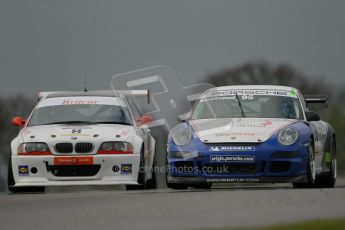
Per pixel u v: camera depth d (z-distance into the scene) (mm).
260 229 22156
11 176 48250
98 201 36125
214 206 30891
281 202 31453
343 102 170750
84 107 52156
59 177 47531
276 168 43938
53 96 53719
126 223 26094
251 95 48844
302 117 47594
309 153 44656
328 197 33219
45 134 48344
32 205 35094
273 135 44344
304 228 22094
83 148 47625
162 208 30938
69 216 29312
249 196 35375
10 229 25828
